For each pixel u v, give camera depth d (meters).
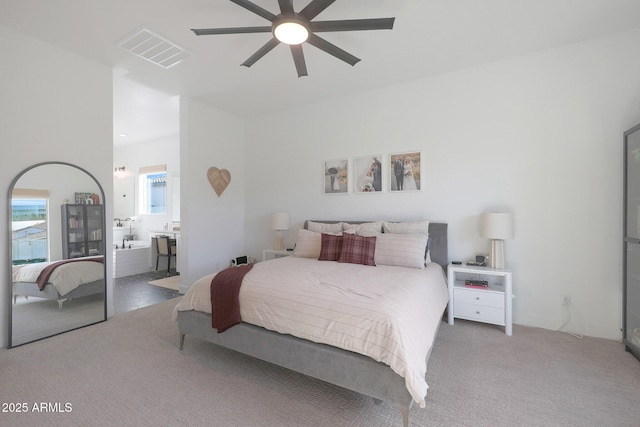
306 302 1.88
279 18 1.85
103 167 3.18
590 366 2.18
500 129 3.13
